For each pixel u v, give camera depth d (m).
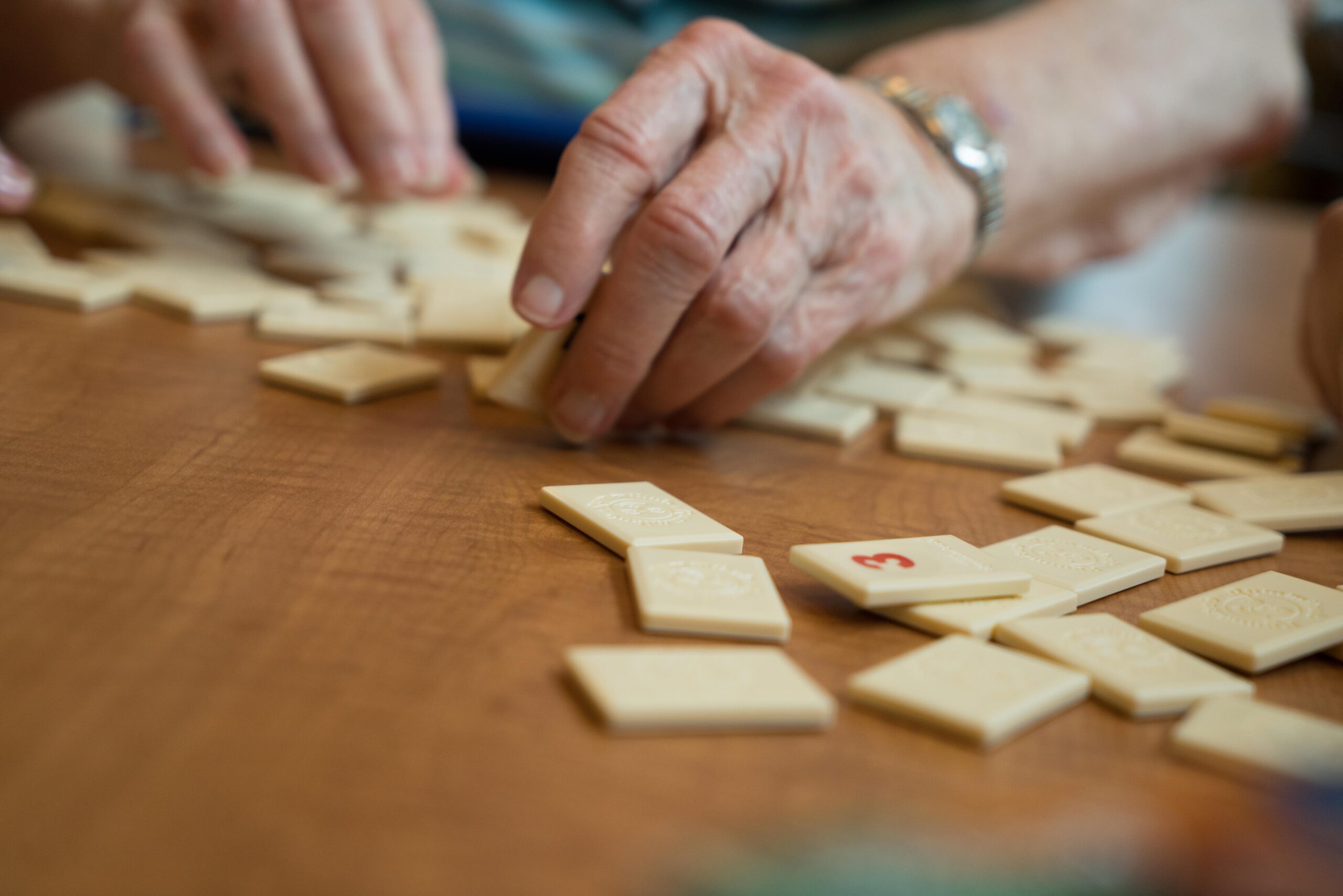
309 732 0.32
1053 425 0.51
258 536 0.38
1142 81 0.67
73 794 0.30
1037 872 0.30
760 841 0.30
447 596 0.36
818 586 0.38
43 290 0.54
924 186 0.49
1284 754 0.33
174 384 0.47
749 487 0.44
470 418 0.47
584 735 0.32
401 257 0.70
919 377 0.56
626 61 1.21
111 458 0.41
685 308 0.42
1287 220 1.36
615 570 0.38
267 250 0.69
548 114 1.23
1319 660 0.37
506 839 0.30
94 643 0.33
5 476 0.39
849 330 0.48
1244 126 0.75
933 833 0.31
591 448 0.46
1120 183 0.69
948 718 0.33
